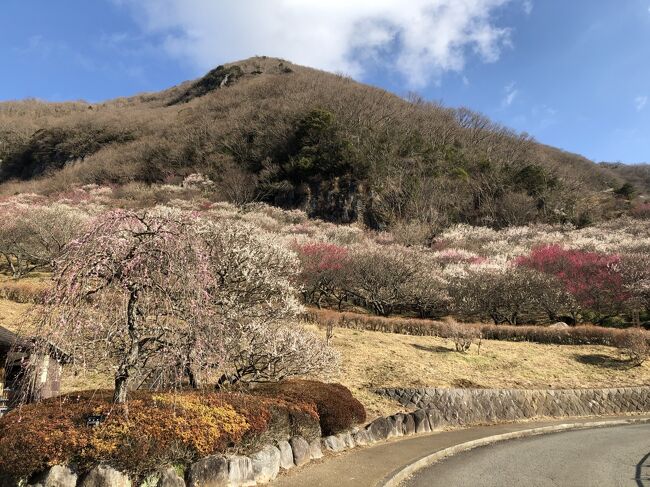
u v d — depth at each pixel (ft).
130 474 17.60
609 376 52.65
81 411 19.30
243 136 226.79
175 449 18.69
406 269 82.33
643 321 80.02
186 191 176.86
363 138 205.36
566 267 89.25
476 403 41.78
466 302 79.92
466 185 191.21
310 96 255.50
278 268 34.81
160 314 20.12
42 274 74.33
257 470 21.45
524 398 44.70
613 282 80.23
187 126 250.98
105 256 17.97
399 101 276.00
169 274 18.85
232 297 28.96
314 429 26.94
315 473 23.76
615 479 25.95
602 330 63.10
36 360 19.77
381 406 37.70
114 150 236.84
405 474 25.49
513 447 33.81
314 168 190.08
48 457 16.75
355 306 88.48
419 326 62.59
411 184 176.14
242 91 297.33
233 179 181.37
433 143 216.54
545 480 25.70
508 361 53.21
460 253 107.04
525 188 192.54
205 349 19.97
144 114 296.92
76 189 177.88
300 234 117.08
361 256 85.20
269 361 29.35
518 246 122.21
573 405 46.68
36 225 72.79
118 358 22.12
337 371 40.55
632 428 42.22
